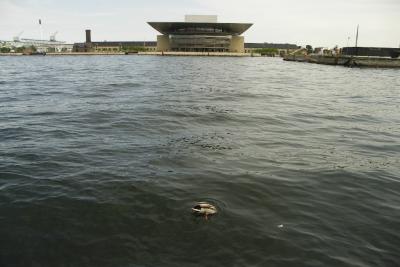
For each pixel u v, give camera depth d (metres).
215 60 110.00
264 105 21.23
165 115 16.86
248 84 35.50
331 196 7.84
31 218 6.59
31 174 8.76
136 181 8.27
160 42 166.88
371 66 81.62
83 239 5.90
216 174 8.86
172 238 5.91
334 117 18.09
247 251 5.59
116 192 7.67
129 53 172.25
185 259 5.37
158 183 8.17
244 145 11.81
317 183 8.55
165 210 6.87
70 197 7.42
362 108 21.64
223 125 14.98
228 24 153.12
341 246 5.84
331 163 10.18
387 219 6.86
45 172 8.90
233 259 5.39
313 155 10.95
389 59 80.38
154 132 13.37
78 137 12.50
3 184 8.13
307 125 15.72
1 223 6.41
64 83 33.00
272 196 7.69
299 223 6.55
